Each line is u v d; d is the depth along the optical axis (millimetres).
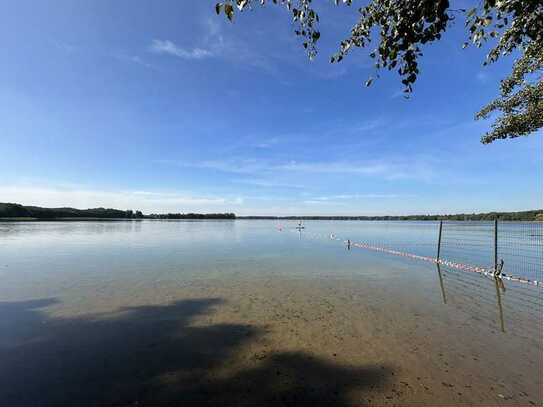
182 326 6957
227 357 5422
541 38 3342
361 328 6836
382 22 3502
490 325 6996
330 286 10930
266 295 9680
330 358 5383
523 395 4273
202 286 10922
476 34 3334
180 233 45219
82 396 4254
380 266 15273
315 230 58406
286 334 6480
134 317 7582
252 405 4055
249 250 22594
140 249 22906
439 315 7711
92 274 13125
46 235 36531
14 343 6020
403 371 4938
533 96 8141
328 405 4059
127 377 4750
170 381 4637
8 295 9641
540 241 26953
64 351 5664
